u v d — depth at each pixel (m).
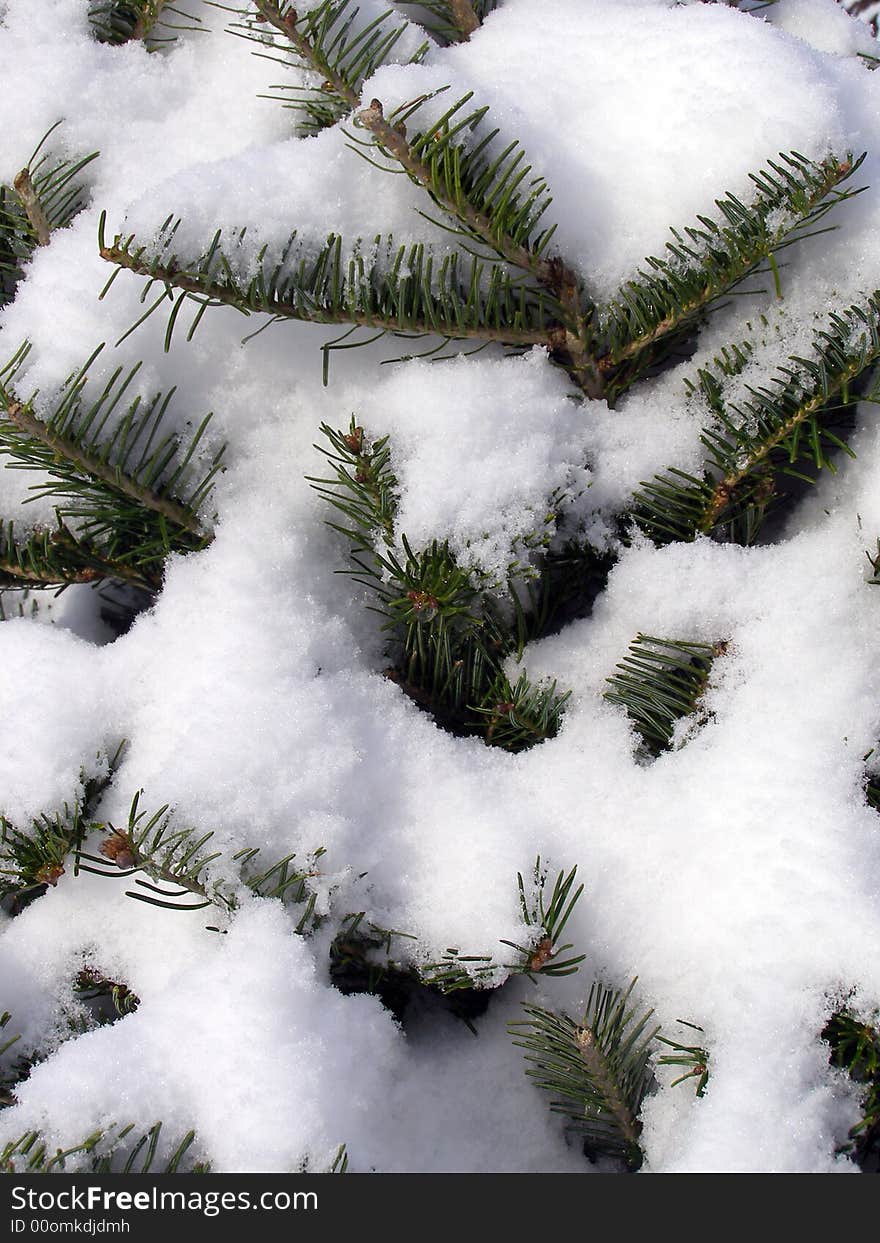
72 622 1.03
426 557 0.94
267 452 0.99
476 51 0.99
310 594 0.98
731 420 0.96
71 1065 0.91
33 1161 0.89
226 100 1.01
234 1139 0.89
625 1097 0.92
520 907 0.93
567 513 0.97
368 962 0.95
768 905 0.92
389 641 1.00
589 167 0.96
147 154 1.00
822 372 0.93
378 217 0.96
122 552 1.00
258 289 0.94
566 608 1.00
